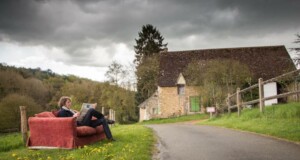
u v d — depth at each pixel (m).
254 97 36.84
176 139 11.12
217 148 8.66
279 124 12.51
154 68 55.97
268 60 43.38
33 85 73.81
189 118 35.84
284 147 8.32
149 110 45.56
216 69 34.88
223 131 13.29
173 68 44.94
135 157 7.40
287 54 43.97
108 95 57.41
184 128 16.11
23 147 10.55
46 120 9.42
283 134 10.34
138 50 75.69
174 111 43.03
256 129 12.41
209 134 12.27
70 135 9.23
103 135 11.27
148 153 8.21
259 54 44.31
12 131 48.38
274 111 15.16
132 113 58.28
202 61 42.75
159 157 7.79
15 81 69.31
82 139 9.65
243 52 44.94
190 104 42.66
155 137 11.97
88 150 8.58
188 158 7.49
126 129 15.53
